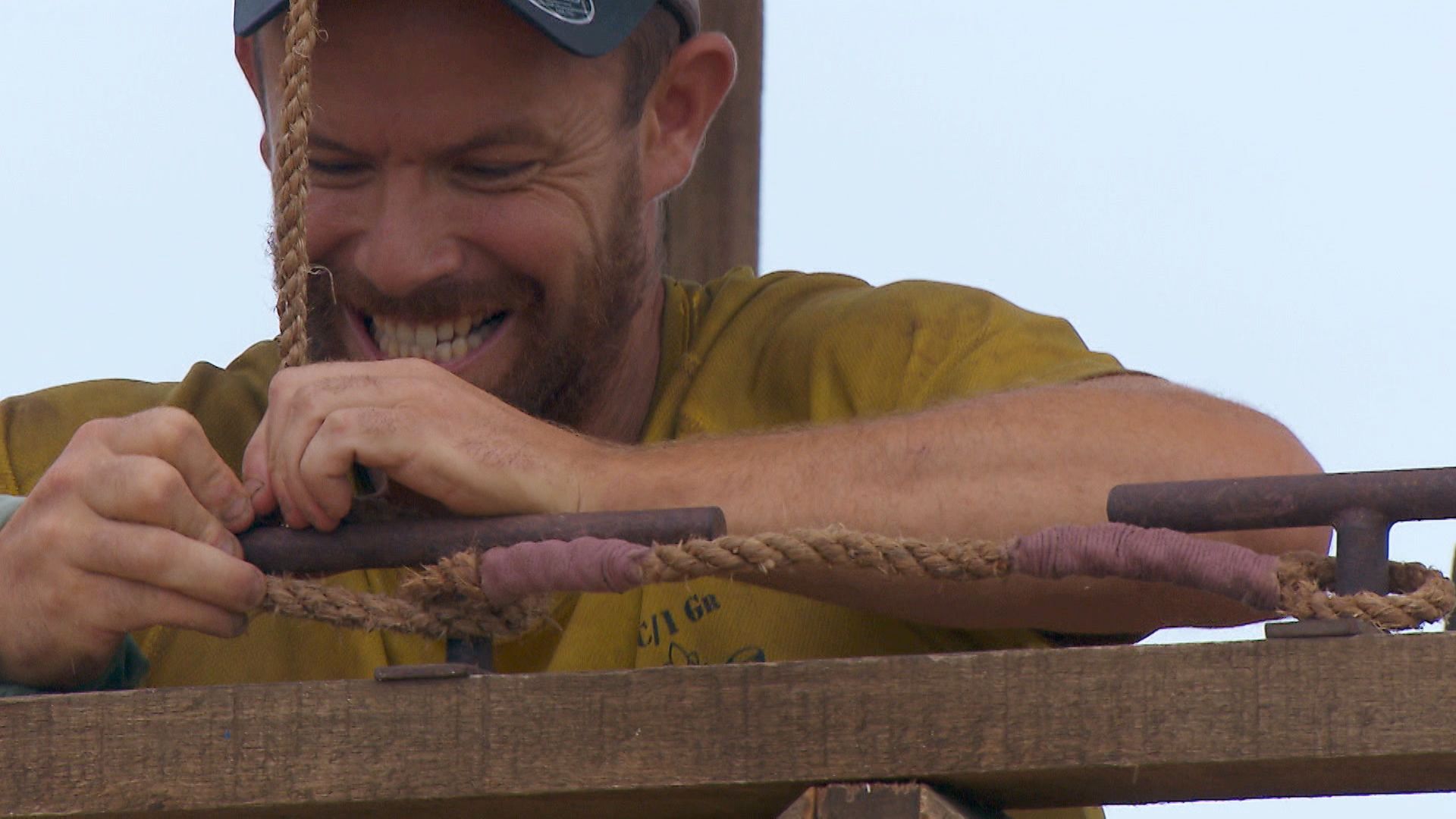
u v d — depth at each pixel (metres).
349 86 7.91
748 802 5.46
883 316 8.55
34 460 8.80
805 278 9.25
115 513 6.46
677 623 7.94
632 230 8.51
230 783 5.53
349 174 8.07
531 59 8.00
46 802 5.60
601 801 5.44
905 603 6.97
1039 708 5.15
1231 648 5.07
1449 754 4.89
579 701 5.39
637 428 8.80
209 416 8.95
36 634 6.62
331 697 5.52
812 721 5.26
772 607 7.93
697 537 5.91
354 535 6.34
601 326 8.41
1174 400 7.39
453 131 7.94
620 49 8.38
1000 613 7.02
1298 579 5.57
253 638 8.22
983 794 5.42
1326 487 5.65
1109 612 6.99
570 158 8.18
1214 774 5.15
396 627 6.12
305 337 6.74
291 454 6.39
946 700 5.20
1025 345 8.30
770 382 8.67
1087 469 6.93
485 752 5.41
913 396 8.21
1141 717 5.09
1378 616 5.43
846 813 5.19
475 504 6.47
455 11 7.91
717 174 11.09
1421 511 5.57
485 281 8.09
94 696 5.64
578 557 5.80
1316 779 5.20
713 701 5.32
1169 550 5.63
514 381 8.29
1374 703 4.96
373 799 5.44
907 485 6.86
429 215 8.02
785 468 6.90
